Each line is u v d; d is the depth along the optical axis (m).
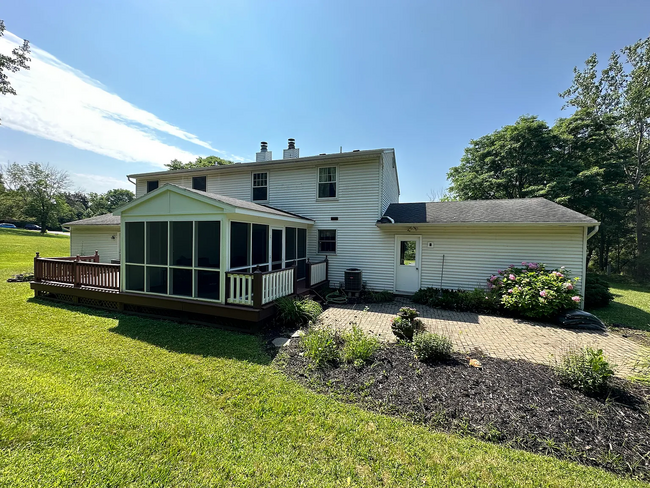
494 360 4.45
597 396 3.34
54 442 2.56
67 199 60.31
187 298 6.44
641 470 2.35
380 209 10.16
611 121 17.27
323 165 10.83
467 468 2.37
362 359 4.27
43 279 8.39
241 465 2.36
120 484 2.15
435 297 8.59
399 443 2.66
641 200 18.84
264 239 7.66
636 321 7.23
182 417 2.97
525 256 8.65
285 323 6.19
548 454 2.55
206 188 12.55
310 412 3.12
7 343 4.90
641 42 17.78
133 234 7.06
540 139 17.08
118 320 6.46
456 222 8.88
